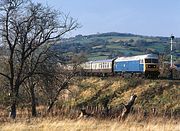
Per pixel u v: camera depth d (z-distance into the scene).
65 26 38.88
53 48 39.03
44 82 38.72
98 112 25.31
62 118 22.34
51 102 40.50
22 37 36.25
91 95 57.69
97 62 77.31
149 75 60.00
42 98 41.16
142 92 51.69
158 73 60.50
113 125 17.84
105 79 62.94
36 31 37.28
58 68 39.81
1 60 37.66
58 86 40.56
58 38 38.84
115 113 24.73
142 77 60.41
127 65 65.69
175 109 43.66
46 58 38.19
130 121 21.06
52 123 19.05
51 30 38.06
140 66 61.16
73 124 18.61
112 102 53.97
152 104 47.72
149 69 59.81
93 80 63.94
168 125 18.30
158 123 19.41
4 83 37.28
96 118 22.72
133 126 18.30
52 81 38.94
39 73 37.47
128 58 65.81
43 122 19.67
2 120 23.08
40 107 43.06
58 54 39.28
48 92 39.91
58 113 26.31
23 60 36.53
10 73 37.62
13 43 36.09
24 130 17.52
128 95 53.25
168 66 70.94
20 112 38.09
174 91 48.84
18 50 36.75
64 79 41.53
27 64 38.16
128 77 61.66
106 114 24.55
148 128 17.31
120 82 58.75
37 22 36.81
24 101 38.16
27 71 37.88
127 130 17.00
